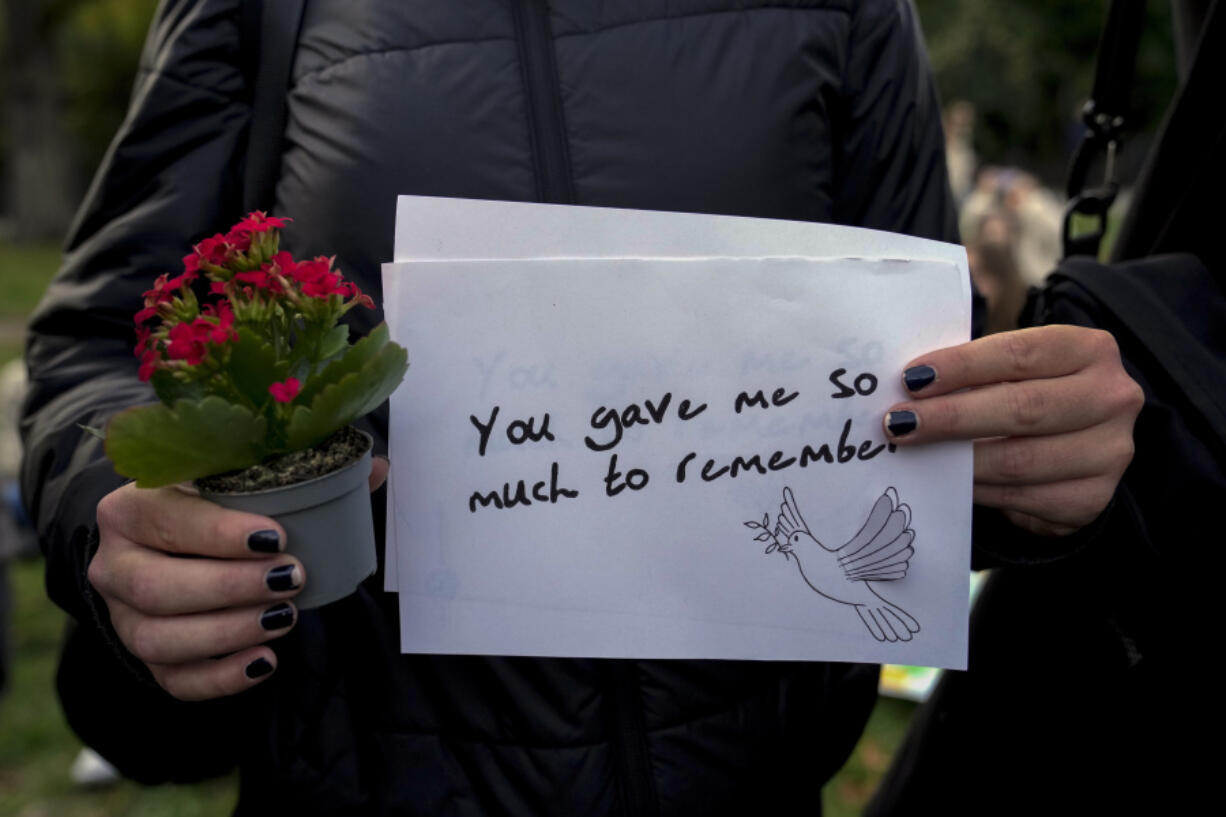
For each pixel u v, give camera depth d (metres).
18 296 7.08
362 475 0.54
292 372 0.53
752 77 0.62
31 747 1.51
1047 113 13.92
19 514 2.27
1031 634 0.72
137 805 1.38
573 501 0.59
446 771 0.63
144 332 0.53
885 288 0.59
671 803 0.63
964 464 0.59
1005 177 3.37
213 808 1.36
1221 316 0.66
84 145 12.16
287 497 0.53
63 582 0.59
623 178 0.61
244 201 0.64
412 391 0.59
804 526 0.59
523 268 0.58
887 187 0.66
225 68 0.64
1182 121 0.70
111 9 11.35
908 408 0.58
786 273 0.59
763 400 0.59
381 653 0.63
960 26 13.16
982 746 0.74
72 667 0.64
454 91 0.61
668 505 0.59
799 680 0.66
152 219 0.63
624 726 0.62
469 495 0.59
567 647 0.60
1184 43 0.78
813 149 0.63
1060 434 0.58
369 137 0.61
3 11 11.05
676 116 0.62
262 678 0.56
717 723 0.64
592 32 0.62
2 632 1.32
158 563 0.54
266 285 0.52
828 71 0.63
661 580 0.59
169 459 0.50
